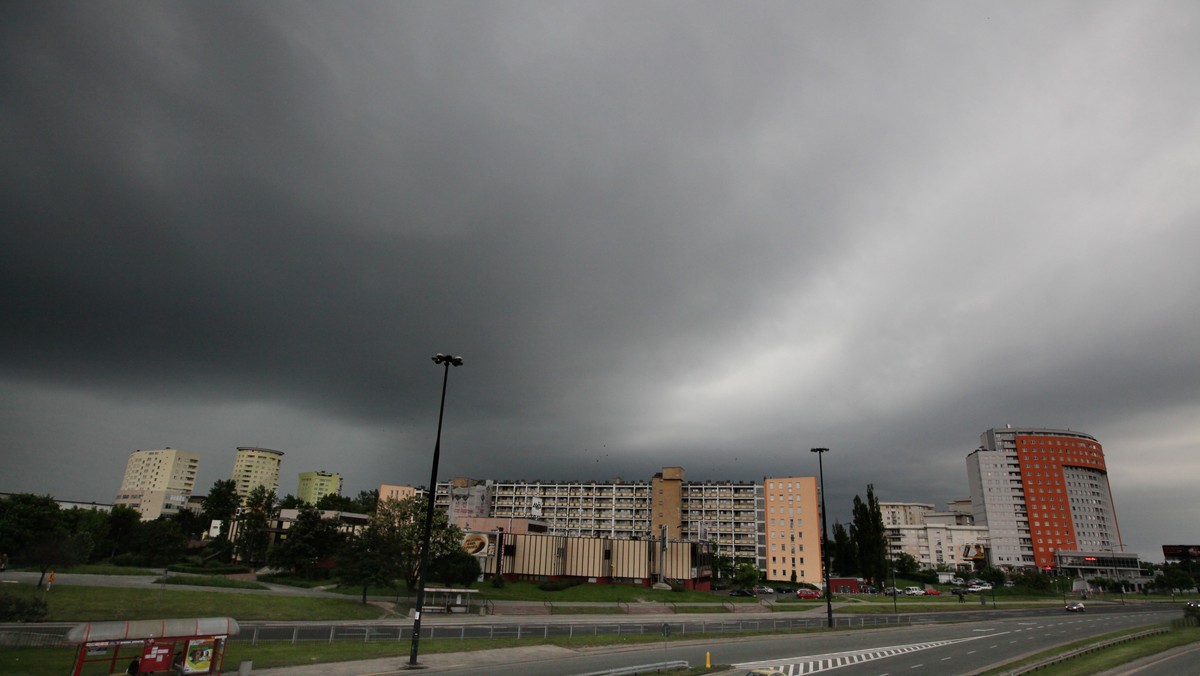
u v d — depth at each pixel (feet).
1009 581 528.63
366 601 212.02
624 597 280.92
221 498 451.12
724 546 518.78
